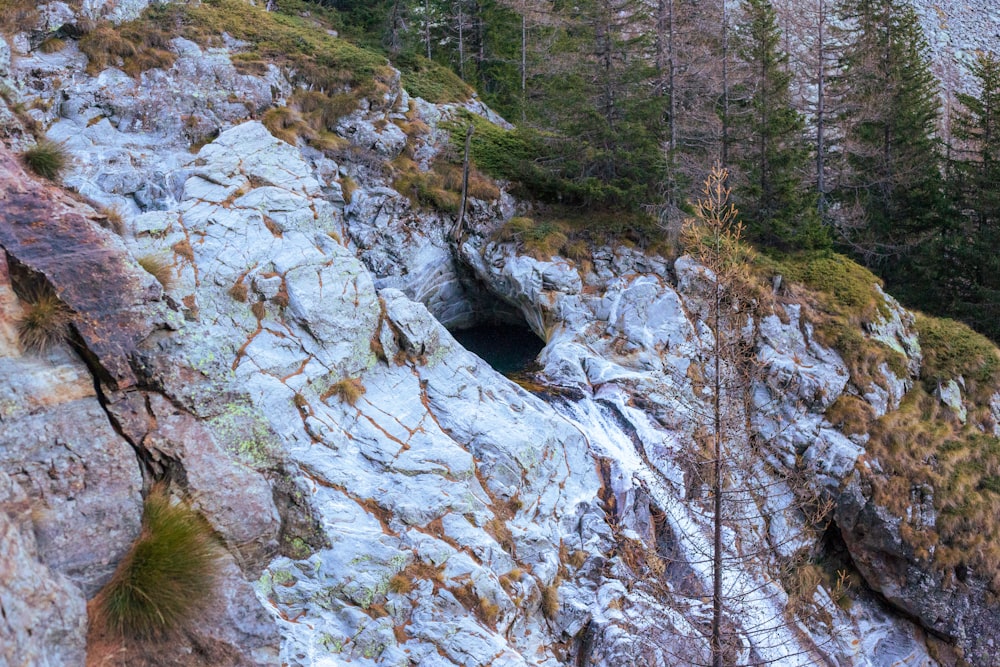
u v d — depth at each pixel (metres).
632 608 17.86
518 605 16.11
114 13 27.55
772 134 31.52
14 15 25.55
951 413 26.11
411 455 17.20
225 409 10.66
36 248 9.41
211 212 19.02
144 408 9.48
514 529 17.34
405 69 35.53
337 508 15.27
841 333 26.14
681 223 26.52
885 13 43.47
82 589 7.80
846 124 39.25
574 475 19.92
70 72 25.38
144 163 24.55
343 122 28.42
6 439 8.05
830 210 36.22
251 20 31.11
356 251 26.28
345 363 18.17
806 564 22.58
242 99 27.09
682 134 32.19
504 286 27.09
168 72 26.62
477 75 44.06
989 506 23.58
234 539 9.27
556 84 29.75
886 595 23.42
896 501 23.28
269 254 18.69
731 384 16.23
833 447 24.00
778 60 38.16
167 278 12.02
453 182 28.58
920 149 39.47
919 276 36.19
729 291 16.73
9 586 6.94
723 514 16.98
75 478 8.28
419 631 14.14
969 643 22.64
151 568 8.14
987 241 35.16
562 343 24.84
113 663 7.68
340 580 13.99
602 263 26.88
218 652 8.26
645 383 23.52
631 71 29.39
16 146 18.08
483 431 18.55
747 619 19.66
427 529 15.88
